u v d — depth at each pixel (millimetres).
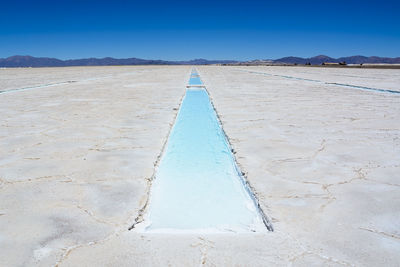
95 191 2031
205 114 5418
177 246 1436
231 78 15531
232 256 1354
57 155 2785
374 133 3549
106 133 3619
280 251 1388
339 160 2621
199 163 2787
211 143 3465
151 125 4070
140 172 2369
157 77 16922
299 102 6168
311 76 16422
